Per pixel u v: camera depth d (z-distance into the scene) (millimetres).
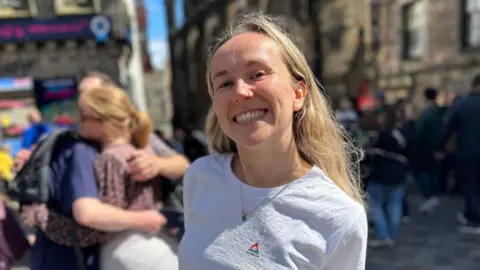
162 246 1806
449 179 6965
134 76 13594
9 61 8234
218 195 1211
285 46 1121
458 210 6160
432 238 4953
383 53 11141
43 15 8445
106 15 8562
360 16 11383
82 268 1732
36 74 8344
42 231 1830
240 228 1120
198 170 1303
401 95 10383
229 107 1076
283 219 1074
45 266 1771
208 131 1408
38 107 8172
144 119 1969
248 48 1058
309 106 1207
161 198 1933
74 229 1733
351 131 4785
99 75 2158
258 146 1088
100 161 1785
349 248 1045
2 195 2369
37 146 1891
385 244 4633
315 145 1206
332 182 1109
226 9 17938
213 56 1178
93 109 1811
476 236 4953
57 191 1775
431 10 9430
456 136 5363
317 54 11781
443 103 7797
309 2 11953
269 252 1065
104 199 1747
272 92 1041
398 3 10547
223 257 1122
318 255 1044
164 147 2215
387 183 4504
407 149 6152
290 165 1142
